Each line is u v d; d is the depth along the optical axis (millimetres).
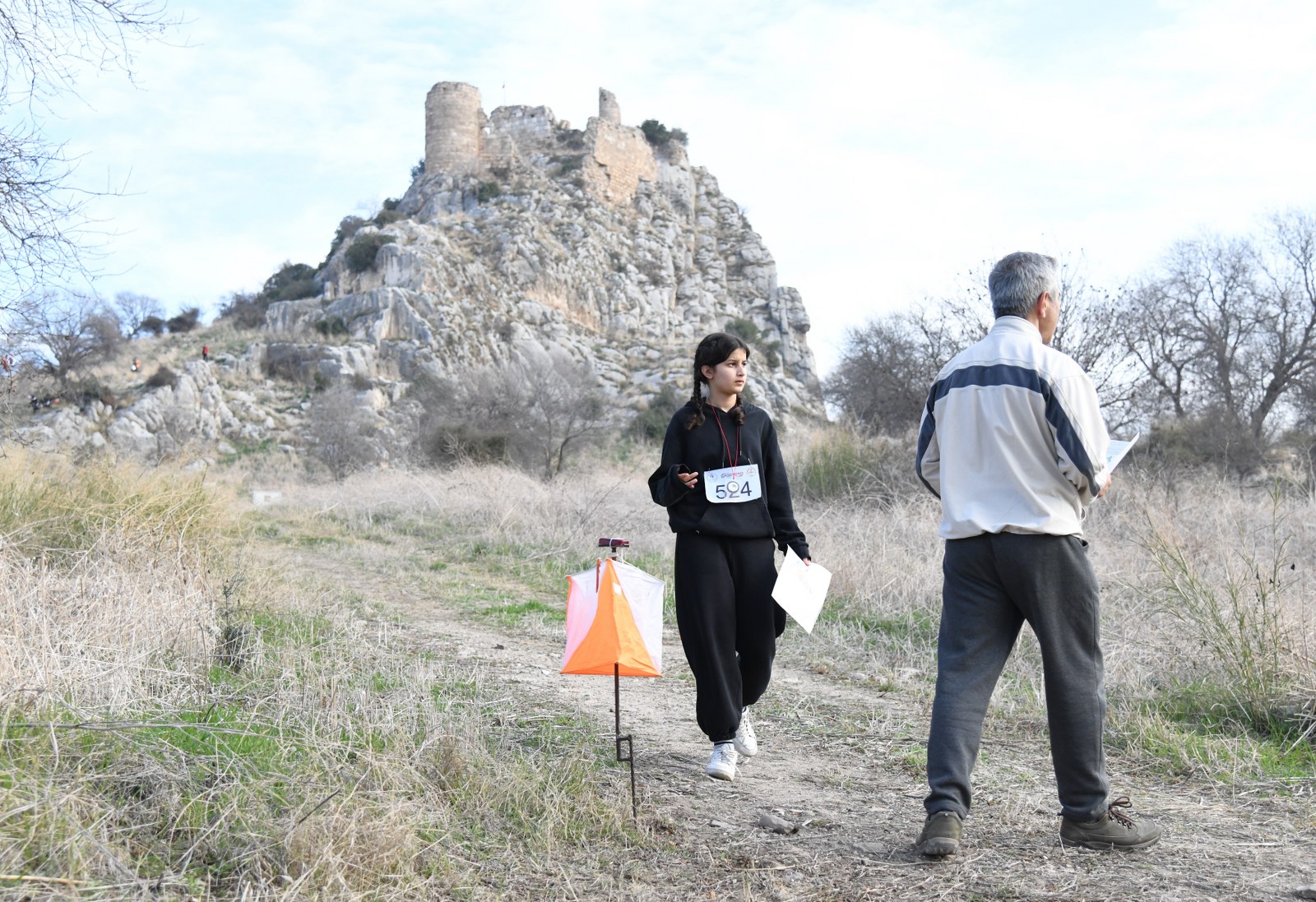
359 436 31781
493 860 3166
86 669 4062
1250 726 5047
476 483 16953
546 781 3775
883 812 3826
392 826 2977
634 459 28938
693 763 4461
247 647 5227
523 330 55781
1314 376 31594
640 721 5164
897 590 8594
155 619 5250
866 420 22453
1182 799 4000
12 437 9211
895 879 3127
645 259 69312
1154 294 29406
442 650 6613
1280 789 4094
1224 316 32750
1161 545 6652
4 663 3730
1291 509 10109
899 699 5797
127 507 7734
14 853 2445
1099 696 3336
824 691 6004
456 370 50062
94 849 2604
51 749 3117
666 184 80250
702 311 71250
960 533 3408
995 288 3615
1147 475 12555
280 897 2594
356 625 6941
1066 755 3342
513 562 11469
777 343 73000
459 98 70188
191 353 49500
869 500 13039
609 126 74438
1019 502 3328
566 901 2914
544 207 67875
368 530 14609
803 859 3301
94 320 43031
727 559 4191
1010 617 3443
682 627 4230
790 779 4258
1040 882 3094
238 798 3051
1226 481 13484
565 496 14875
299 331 52281
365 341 50875
